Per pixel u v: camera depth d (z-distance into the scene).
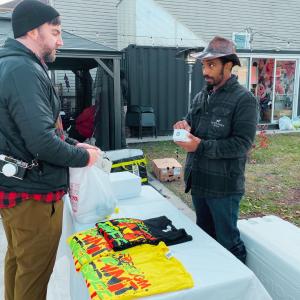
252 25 12.76
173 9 11.81
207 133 2.08
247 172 5.95
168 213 2.12
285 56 10.98
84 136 7.08
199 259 1.56
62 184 1.75
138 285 1.33
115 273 1.41
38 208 1.68
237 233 2.08
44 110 1.55
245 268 1.48
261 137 8.18
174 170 5.41
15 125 1.59
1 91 1.53
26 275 1.75
